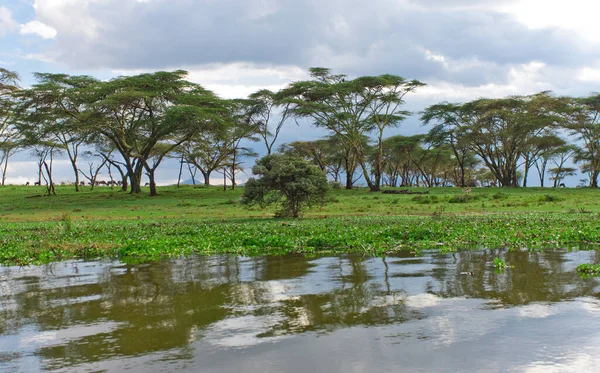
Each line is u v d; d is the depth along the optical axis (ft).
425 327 19.65
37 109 163.73
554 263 34.68
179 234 63.31
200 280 31.30
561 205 117.50
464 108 205.36
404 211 113.19
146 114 178.60
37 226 86.58
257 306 23.77
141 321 21.70
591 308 22.00
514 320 20.34
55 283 31.91
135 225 83.51
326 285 28.40
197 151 232.12
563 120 194.18
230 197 170.40
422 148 262.88
